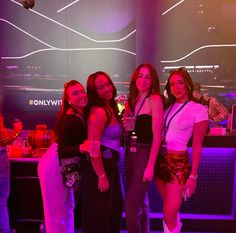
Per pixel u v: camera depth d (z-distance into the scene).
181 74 1.92
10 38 4.19
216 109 3.36
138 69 1.95
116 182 2.01
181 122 1.88
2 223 2.40
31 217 2.65
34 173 2.59
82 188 1.91
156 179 2.10
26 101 4.29
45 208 2.02
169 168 1.93
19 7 4.11
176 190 1.93
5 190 2.40
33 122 4.29
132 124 1.94
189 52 4.06
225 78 4.05
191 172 1.91
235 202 2.67
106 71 4.19
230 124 2.81
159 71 4.12
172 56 4.09
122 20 4.08
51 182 1.97
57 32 4.14
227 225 2.70
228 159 2.68
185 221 2.74
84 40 4.15
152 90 1.93
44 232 2.54
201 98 3.42
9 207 2.64
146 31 4.07
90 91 1.86
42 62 4.21
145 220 2.30
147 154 1.92
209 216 2.74
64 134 1.82
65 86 1.90
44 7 4.10
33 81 4.25
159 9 4.02
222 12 3.92
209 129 2.77
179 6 3.98
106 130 1.83
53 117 4.29
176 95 1.93
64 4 4.08
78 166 1.90
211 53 4.03
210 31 3.98
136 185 1.94
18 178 2.60
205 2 3.93
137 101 2.01
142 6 4.03
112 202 2.01
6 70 4.25
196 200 2.77
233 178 2.70
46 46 4.18
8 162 2.42
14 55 4.21
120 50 4.14
